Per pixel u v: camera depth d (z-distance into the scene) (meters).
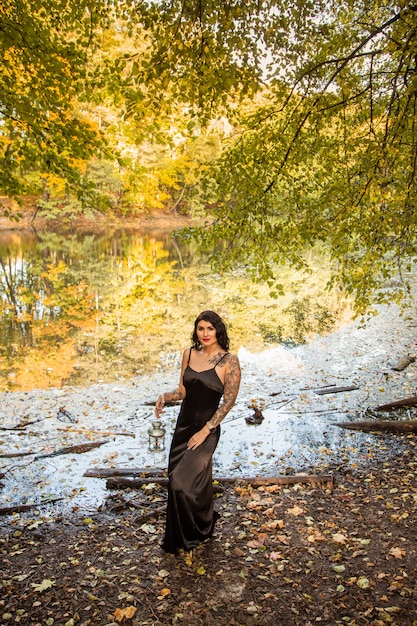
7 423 7.08
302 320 13.77
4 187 5.68
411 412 7.12
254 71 5.03
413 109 4.85
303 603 3.16
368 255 5.50
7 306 15.66
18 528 4.32
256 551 3.76
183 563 3.66
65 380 9.08
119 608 3.15
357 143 5.67
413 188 4.99
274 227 6.09
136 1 4.91
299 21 5.32
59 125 5.76
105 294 17.77
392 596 3.19
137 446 6.30
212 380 3.81
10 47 5.33
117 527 4.27
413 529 3.95
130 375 9.36
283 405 7.70
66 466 5.71
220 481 5.04
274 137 5.87
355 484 4.90
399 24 4.93
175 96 5.19
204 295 17.67
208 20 4.75
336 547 3.77
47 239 35.78
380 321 13.27
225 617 3.07
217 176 6.02
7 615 3.13
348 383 8.65
